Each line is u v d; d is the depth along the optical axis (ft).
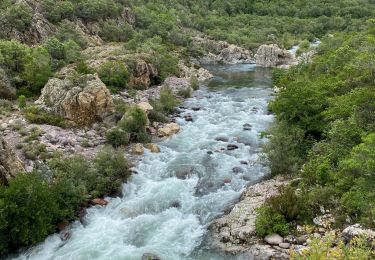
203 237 55.83
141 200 65.87
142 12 337.52
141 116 94.68
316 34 387.14
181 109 125.70
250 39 362.33
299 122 80.94
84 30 248.93
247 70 249.34
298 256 39.11
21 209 51.85
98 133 92.63
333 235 43.32
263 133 84.17
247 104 133.90
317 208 54.95
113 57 157.89
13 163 61.11
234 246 52.11
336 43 192.03
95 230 58.18
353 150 54.54
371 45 114.11
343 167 53.31
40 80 120.57
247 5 500.33
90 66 142.51
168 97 126.82
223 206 63.87
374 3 486.38
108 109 99.19
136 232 57.77
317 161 63.41
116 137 88.07
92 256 51.88
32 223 53.62
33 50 144.46
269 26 415.23
